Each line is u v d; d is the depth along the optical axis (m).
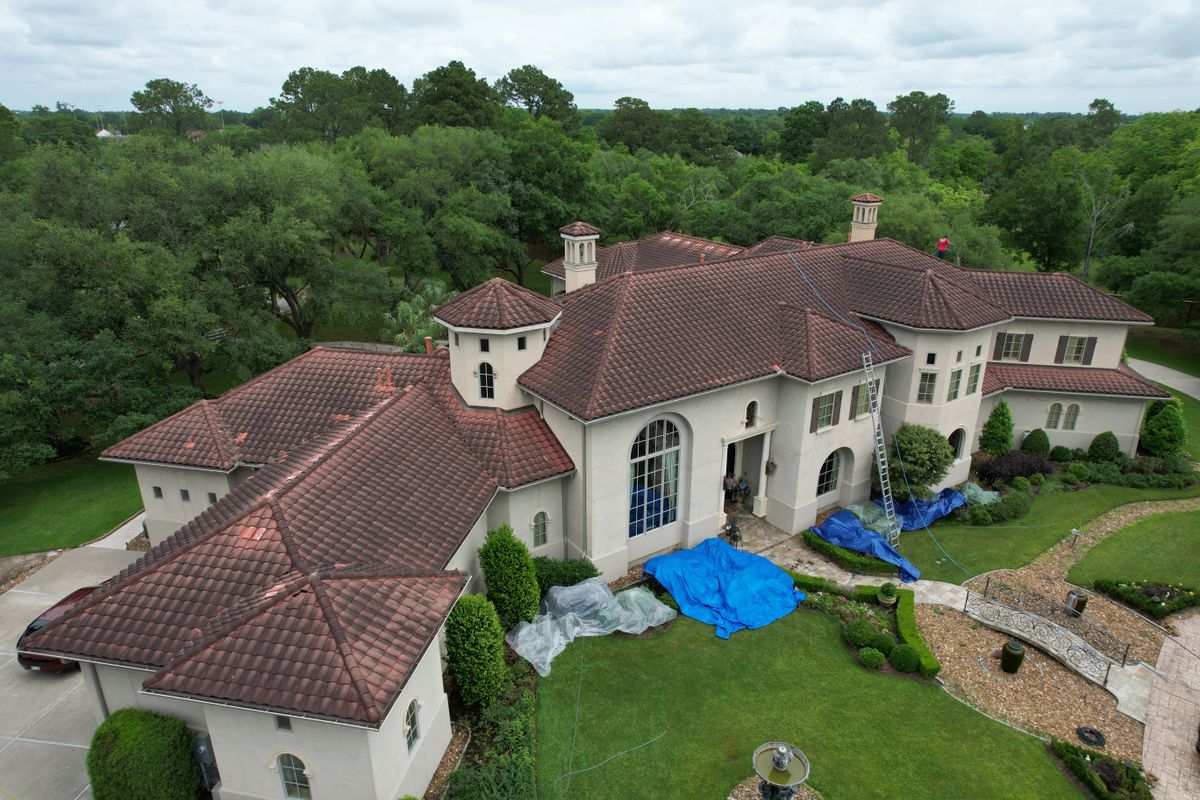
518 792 17.95
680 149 115.44
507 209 62.84
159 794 16.23
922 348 31.72
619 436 25.27
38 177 38.81
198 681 14.57
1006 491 34.62
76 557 29.39
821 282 34.56
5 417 32.62
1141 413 37.16
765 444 30.17
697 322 28.83
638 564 28.20
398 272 74.75
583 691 21.80
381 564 18.56
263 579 17.16
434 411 26.58
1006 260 58.47
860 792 18.58
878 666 22.88
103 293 37.38
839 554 28.36
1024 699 21.86
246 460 26.20
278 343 43.75
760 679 22.44
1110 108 149.75
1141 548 30.33
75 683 22.28
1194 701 21.89
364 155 66.56
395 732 16.02
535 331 26.84
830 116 123.69
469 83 91.31
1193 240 54.12
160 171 41.19
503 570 22.98
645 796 18.39
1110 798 18.28
